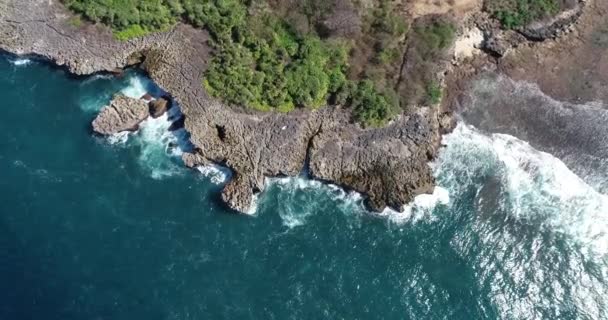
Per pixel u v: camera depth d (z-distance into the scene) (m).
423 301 58.72
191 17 70.00
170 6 70.50
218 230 62.06
